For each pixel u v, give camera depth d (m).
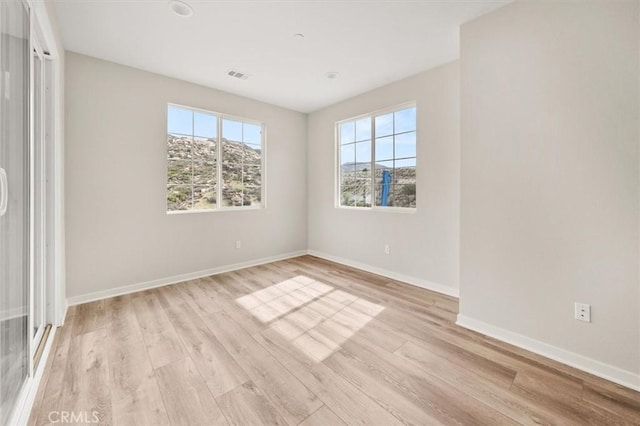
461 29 2.39
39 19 1.77
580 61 1.82
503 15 2.14
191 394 1.58
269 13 2.23
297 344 2.11
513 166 2.12
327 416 1.43
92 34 2.50
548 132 1.95
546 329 1.98
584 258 1.83
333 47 2.76
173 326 2.37
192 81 3.58
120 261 3.11
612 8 1.70
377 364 1.87
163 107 3.38
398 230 3.66
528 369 1.82
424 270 3.38
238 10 2.19
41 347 1.94
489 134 2.24
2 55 1.23
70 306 2.77
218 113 3.89
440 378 1.73
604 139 1.74
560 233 1.92
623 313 1.70
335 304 2.87
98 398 1.53
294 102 4.43
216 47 2.75
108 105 2.99
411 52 2.86
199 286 3.39
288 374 1.76
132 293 3.15
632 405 1.51
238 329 2.33
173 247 3.52
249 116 4.23
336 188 4.57
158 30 2.46
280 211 4.71
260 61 3.04
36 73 2.00
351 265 4.34
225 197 4.07
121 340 2.14
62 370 1.76
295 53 2.87
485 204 2.27
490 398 1.56
